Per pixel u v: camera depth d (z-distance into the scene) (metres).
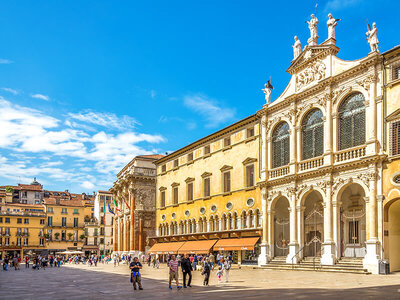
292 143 44.62
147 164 81.50
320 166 40.62
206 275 28.19
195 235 60.19
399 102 35.03
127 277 39.59
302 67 45.16
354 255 39.47
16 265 70.56
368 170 36.28
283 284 26.66
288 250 45.28
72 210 141.12
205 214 58.91
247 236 50.09
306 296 19.95
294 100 45.00
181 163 67.31
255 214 49.34
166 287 27.58
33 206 137.75
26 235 129.38
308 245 42.81
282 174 45.91
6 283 35.28
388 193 34.81
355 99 39.19
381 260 33.94
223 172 56.19
